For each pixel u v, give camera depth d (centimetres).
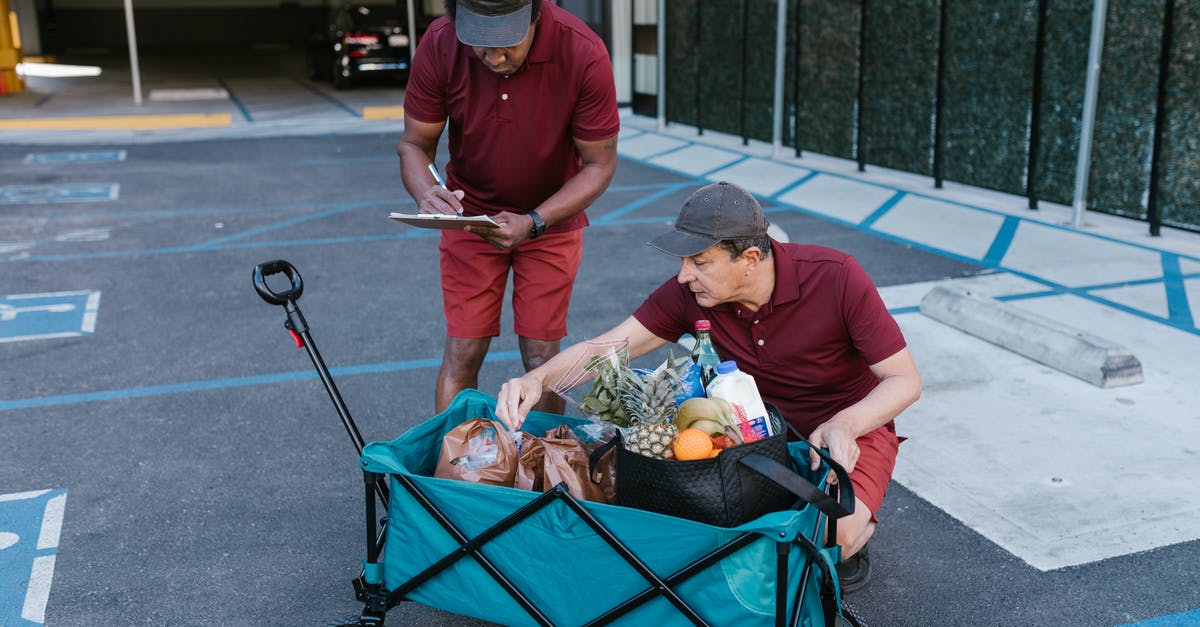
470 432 265
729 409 244
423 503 250
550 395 366
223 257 785
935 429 429
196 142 1447
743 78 1238
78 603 319
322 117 1688
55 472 413
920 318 577
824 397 292
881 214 871
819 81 1105
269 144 1425
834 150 1101
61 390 507
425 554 257
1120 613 304
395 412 478
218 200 1023
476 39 291
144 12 3541
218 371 534
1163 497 367
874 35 1002
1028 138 843
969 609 309
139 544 356
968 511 364
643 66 1560
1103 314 573
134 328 608
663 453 238
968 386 473
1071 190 808
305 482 405
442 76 331
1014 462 398
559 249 362
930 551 340
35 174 1175
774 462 222
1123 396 457
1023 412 443
